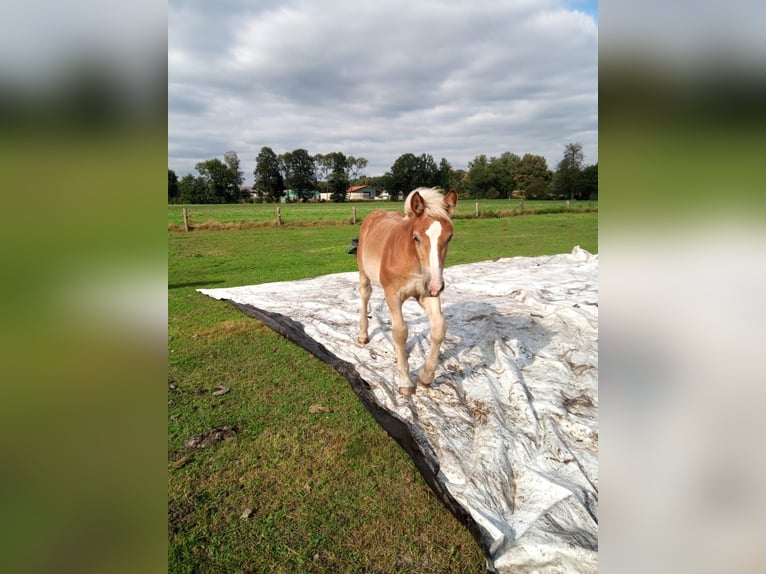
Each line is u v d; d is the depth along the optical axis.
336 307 6.31
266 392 4.12
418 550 2.39
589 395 3.78
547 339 4.84
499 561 2.21
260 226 19.12
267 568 2.28
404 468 3.04
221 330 5.78
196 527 2.53
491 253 11.77
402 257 3.62
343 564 2.30
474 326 5.29
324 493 2.81
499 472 2.80
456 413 3.56
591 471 2.86
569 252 11.82
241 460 3.12
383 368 4.42
